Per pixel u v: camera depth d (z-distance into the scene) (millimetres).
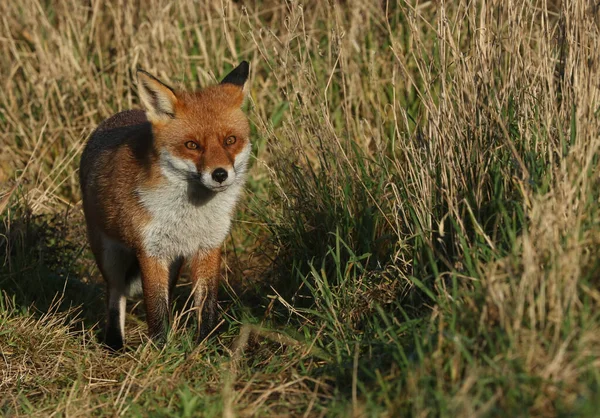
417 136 10141
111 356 9461
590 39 8828
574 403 5859
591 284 6906
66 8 15523
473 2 9555
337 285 9539
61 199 13125
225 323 10414
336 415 6762
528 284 6816
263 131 11688
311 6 16016
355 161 11273
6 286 11219
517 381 6215
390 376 6957
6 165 14820
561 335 6551
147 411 7461
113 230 9812
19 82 15609
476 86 9281
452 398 6195
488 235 8195
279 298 9430
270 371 8242
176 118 9148
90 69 15320
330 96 13969
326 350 8375
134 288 10680
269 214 12039
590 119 7961
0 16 16422
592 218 7324
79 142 14586
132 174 9492
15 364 9070
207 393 7844
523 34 9758
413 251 8992
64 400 7848
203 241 9734
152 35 14914
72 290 11672
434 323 7441
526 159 8258
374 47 14523
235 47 15633
